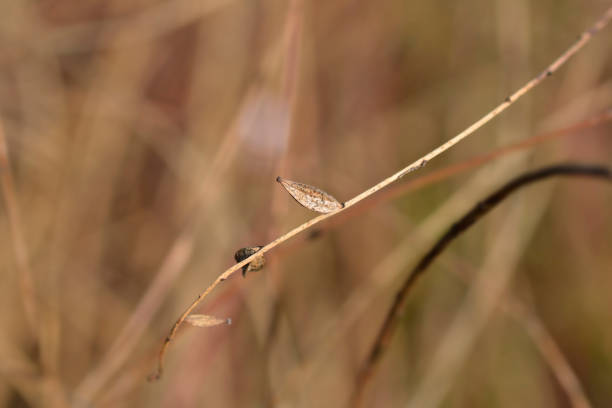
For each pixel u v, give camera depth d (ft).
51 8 2.49
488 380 2.23
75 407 1.56
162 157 2.53
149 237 2.39
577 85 2.67
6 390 1.91
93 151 2.28
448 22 2.77
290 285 2.16
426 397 2.01
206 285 2.03
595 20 2.69
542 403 2.26
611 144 2.76
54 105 2.32
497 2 2.58
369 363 1.44
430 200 2.46
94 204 2.29
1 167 1.52
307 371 1.85
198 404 1.98
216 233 2.07
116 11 2.51
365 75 2.73
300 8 1.70
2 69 2.29
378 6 2.72
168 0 2.48
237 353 2.02
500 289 2.11
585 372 2.35
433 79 2.76
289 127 1.65
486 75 2.68
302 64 2.23
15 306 1.99
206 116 2.34
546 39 2.75
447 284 2.34
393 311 1.40
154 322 2.07
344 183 2.43
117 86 2.39
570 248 2.64
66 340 2.07
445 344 2.06
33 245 2.07
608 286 2.54
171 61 2.72
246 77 2.31
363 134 2.63
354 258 2.35
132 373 1.71
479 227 2.33
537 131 2.51
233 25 2.39
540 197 2.38
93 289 2.20
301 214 2.08
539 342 1.97
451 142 1.26
